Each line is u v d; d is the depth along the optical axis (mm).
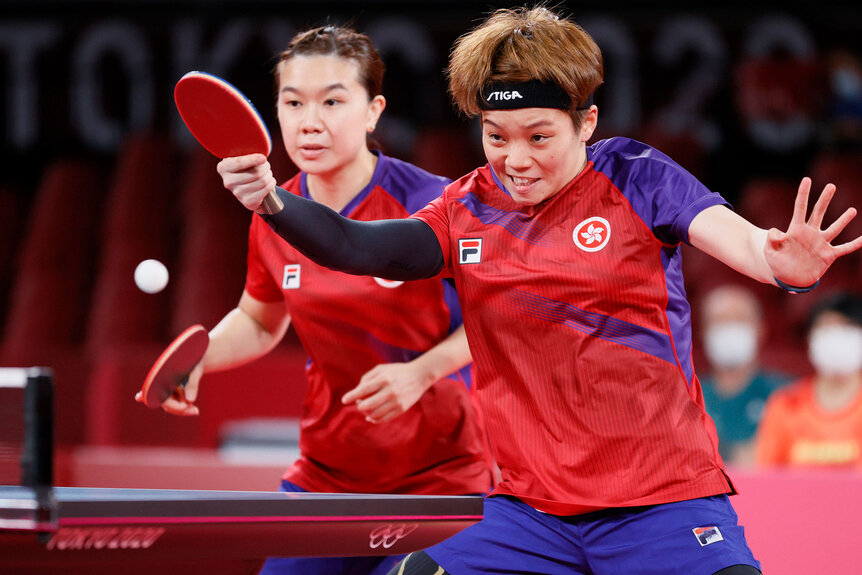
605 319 7281
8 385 6438
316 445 9555
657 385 7254
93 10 31609
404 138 29734
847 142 28719
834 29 29703
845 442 15523
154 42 31484
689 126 29625
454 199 7879
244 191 6523
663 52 29922
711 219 6910
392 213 9172
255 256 9570
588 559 7445
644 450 7242
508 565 7586
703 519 7113
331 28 9008
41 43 31734
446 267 7902
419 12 30594
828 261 6227
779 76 28156
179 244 27562
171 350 7586
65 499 5535
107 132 31547
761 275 6508
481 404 7891
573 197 7422
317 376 9547
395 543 6801
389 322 9047
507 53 6977
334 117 8711
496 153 7203
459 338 8828
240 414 19484
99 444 19844
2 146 31828
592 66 7109
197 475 14789
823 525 11812
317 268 9148
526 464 7594
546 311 7363
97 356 20922
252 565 7184
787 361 19797
